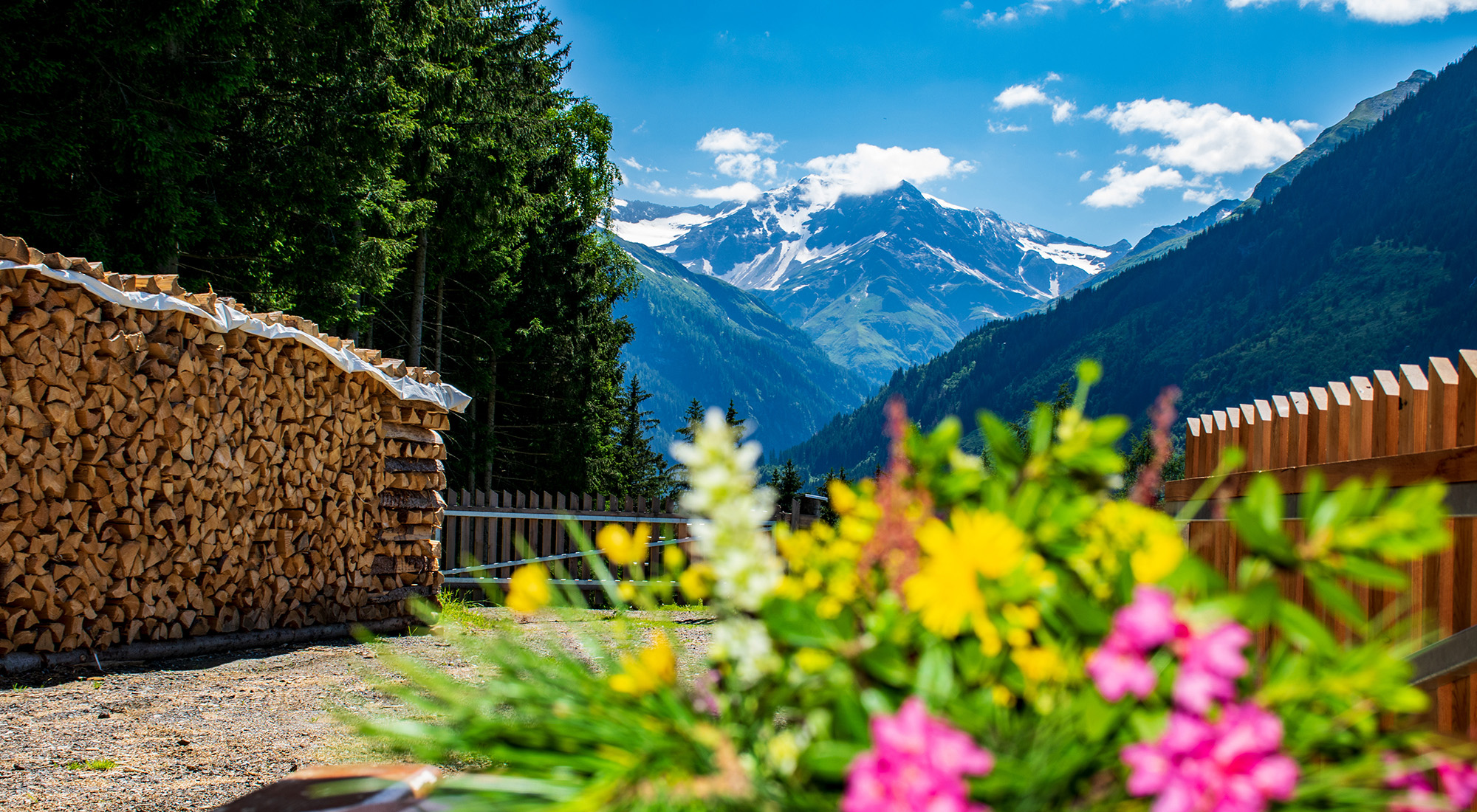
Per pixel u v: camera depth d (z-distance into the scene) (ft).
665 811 3.21
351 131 41.88
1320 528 3.17
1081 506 3.50
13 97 31.60
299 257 43.34
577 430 74.69
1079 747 3.02
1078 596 3.30
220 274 41.55
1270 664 3.45
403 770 5.52
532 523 37.01
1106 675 2.88
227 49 36.63
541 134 64.90
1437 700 7.96
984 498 3.61
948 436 3.73
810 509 38.52
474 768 8.05
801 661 3.36
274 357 22.34
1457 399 7.87
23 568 17.07
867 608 3.77
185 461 20.12
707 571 3.70
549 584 4.06
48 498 17.56
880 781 2.74
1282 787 2.70
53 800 10.52
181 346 19.93
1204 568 3.28
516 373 74.33
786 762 3.37
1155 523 3.45
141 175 35.06
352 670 18.01
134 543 18.93
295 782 5.32
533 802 3.61
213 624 20.97
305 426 23.44
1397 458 8.46
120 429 18.60
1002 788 2.91
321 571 23.81
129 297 18.52
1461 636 7.46
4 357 16.62
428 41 48.60
